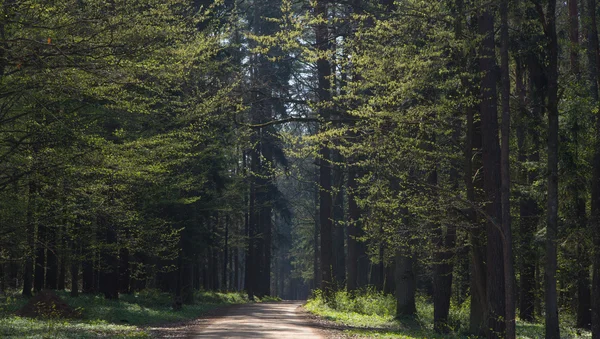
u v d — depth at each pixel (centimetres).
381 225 1895
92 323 2019
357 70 1619
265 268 6656
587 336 2175
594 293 1673
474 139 1831
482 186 1812
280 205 5694
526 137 1953
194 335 1800
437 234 1967
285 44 1641
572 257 2117
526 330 2311
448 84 1593
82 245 2208
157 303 3447
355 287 3656
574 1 2258
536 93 1806
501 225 1639
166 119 2123
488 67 1627
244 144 2819
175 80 1788
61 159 1478
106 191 1769
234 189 3691
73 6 1226
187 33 1722
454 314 2425
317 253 7094
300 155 1764
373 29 1594
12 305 2380
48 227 1938
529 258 2130
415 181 1708
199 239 3303
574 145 1889
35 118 1539
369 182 1894
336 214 5100
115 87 1351
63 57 1223
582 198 2020
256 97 2548
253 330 2005
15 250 1795
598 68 1697
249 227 5847
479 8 1496
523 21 1583
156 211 2620
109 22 1223
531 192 1962
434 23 1586
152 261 3656
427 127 1694
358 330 2027
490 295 1642
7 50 1163
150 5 1359
